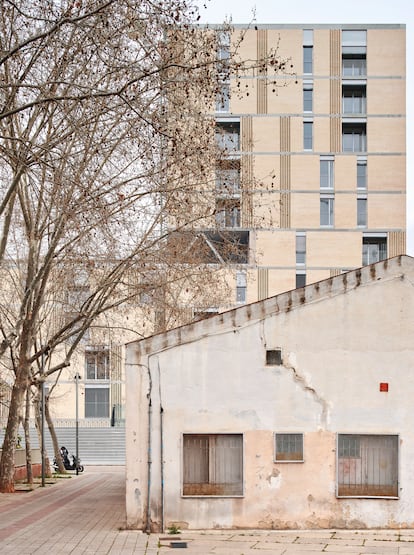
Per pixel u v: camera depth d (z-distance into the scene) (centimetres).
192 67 1911
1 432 5725
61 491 3000
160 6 2019
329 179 5719
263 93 5684
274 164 5659
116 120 2417
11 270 4384
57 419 6028
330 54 5750
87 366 6044
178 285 3534
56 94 2184
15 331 2380
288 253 5609
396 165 5731
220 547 1540
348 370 1773
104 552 1485
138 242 2730
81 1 1948
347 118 5741
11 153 2202
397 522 1733
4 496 2742
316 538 1647
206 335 1778
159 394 1769
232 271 4269
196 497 1739
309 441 1756
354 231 5662
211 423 1761
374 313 1786
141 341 1783
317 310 1784
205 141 2678
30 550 1510
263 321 1784
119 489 3106
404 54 5788
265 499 1741
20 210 2942
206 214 2736
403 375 1773
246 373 1773
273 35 5738
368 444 1761
